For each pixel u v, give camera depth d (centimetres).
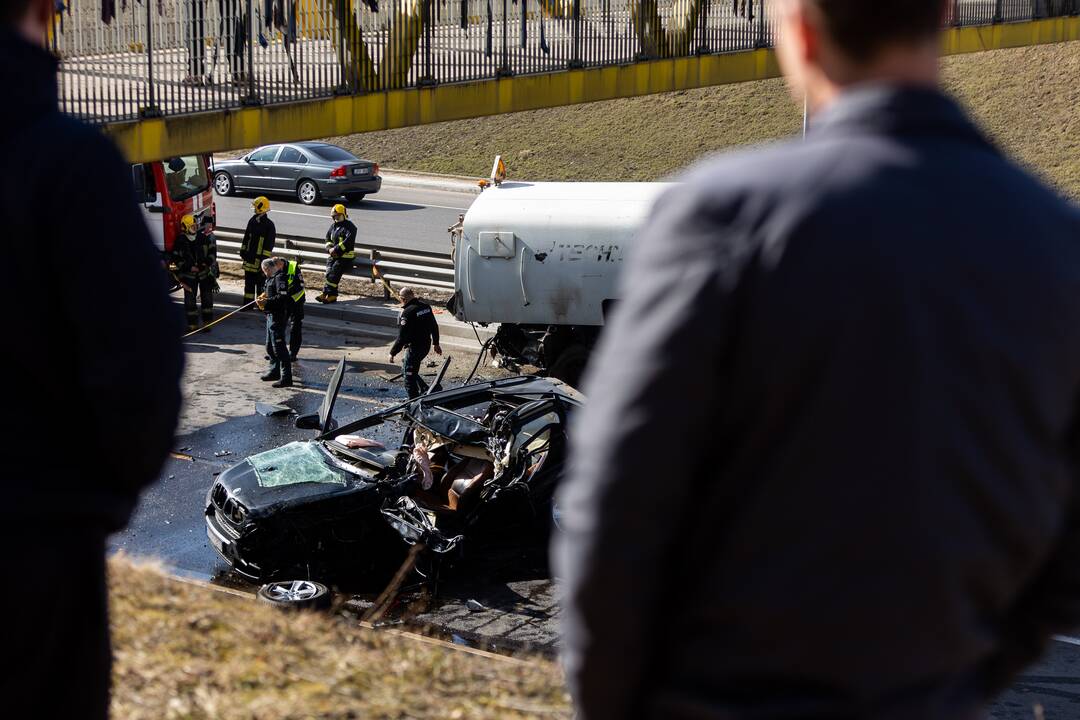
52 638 175
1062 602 134
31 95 160
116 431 161
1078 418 127
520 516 1028
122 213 161
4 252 157
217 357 1733
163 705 375
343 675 423
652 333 118
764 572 120
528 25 1812
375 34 1534
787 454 118
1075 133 3459
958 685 128
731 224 118
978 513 117
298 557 940
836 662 119
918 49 125
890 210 115
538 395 1073
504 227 1527
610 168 3581
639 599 120
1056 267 121
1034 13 2805
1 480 163
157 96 1298
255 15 1397
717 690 125
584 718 131
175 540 1052
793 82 138
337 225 1950
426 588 945
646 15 1922
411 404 1066
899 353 113
